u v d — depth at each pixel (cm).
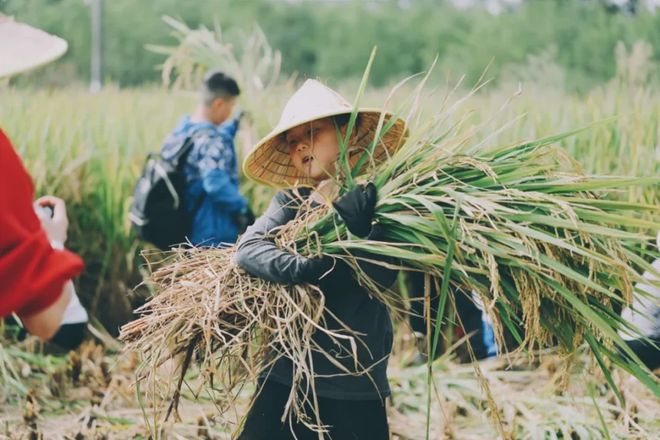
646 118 564
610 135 566
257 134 675
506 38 3462
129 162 650
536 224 287
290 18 5794
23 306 193
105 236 631
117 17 4959
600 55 2145
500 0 3691
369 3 5759
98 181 636
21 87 760
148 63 4912
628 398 462
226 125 588
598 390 488
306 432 303
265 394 307
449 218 288
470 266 291
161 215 554
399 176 291
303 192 312
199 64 738
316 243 296
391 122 301
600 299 306
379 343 304
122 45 4884
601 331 296
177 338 313
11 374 537
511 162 304
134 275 627
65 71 1414
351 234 287
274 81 723
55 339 320
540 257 277
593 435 432
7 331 581
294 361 285
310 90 308
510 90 716
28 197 197
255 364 310
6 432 454
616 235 274
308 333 291
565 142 578
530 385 505
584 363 496
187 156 555
